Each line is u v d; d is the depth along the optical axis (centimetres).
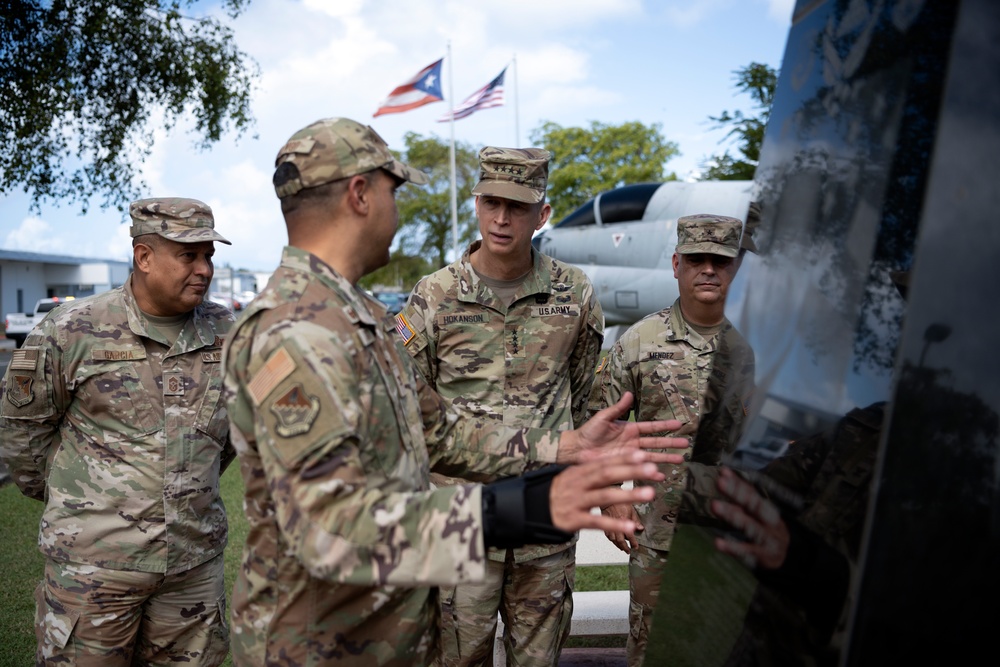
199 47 1089
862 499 91
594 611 329
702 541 122
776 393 111
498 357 280
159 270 253
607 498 127
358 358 146
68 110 1008
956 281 89
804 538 98
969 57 91
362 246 160
